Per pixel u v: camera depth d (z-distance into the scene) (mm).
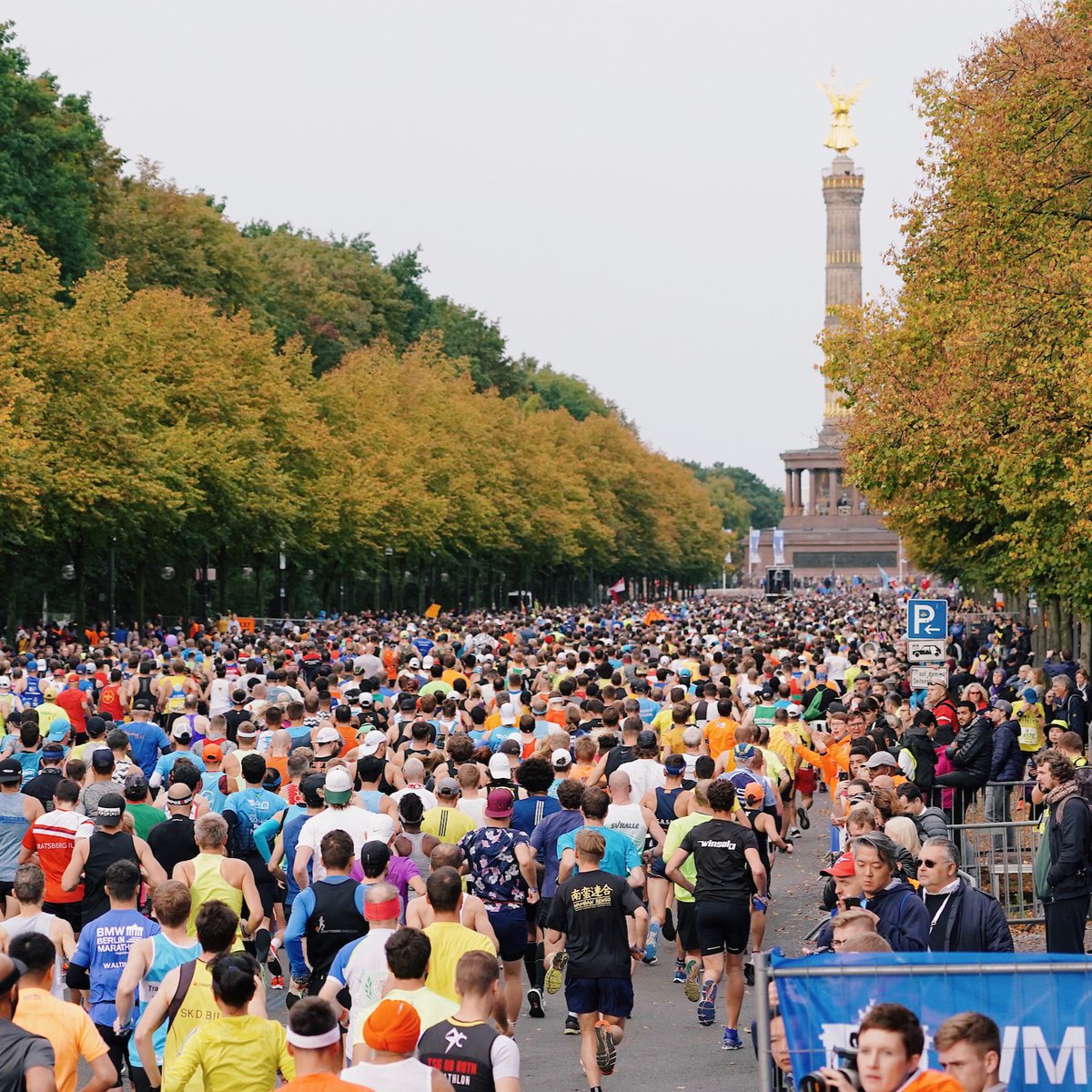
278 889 17688
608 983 14586
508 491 126375
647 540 175875
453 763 19812
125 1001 12148
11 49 78125
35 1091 9242
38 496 59156
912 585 159375
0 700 29625
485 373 192500
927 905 13016
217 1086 10117
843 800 21172
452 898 12750
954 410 35250
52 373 61094
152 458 63500
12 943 10773
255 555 89312
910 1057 7793
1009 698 36125
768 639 57938
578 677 31969
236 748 22109
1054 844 16156
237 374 80500
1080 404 30844
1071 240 34812
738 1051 16547
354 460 92812
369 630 60656
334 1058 9016
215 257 103812
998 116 35812
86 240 79750
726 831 16672
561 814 17375
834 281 198250
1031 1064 8797
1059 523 33438
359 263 159750
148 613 92938
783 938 22016
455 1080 10180
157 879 15383
